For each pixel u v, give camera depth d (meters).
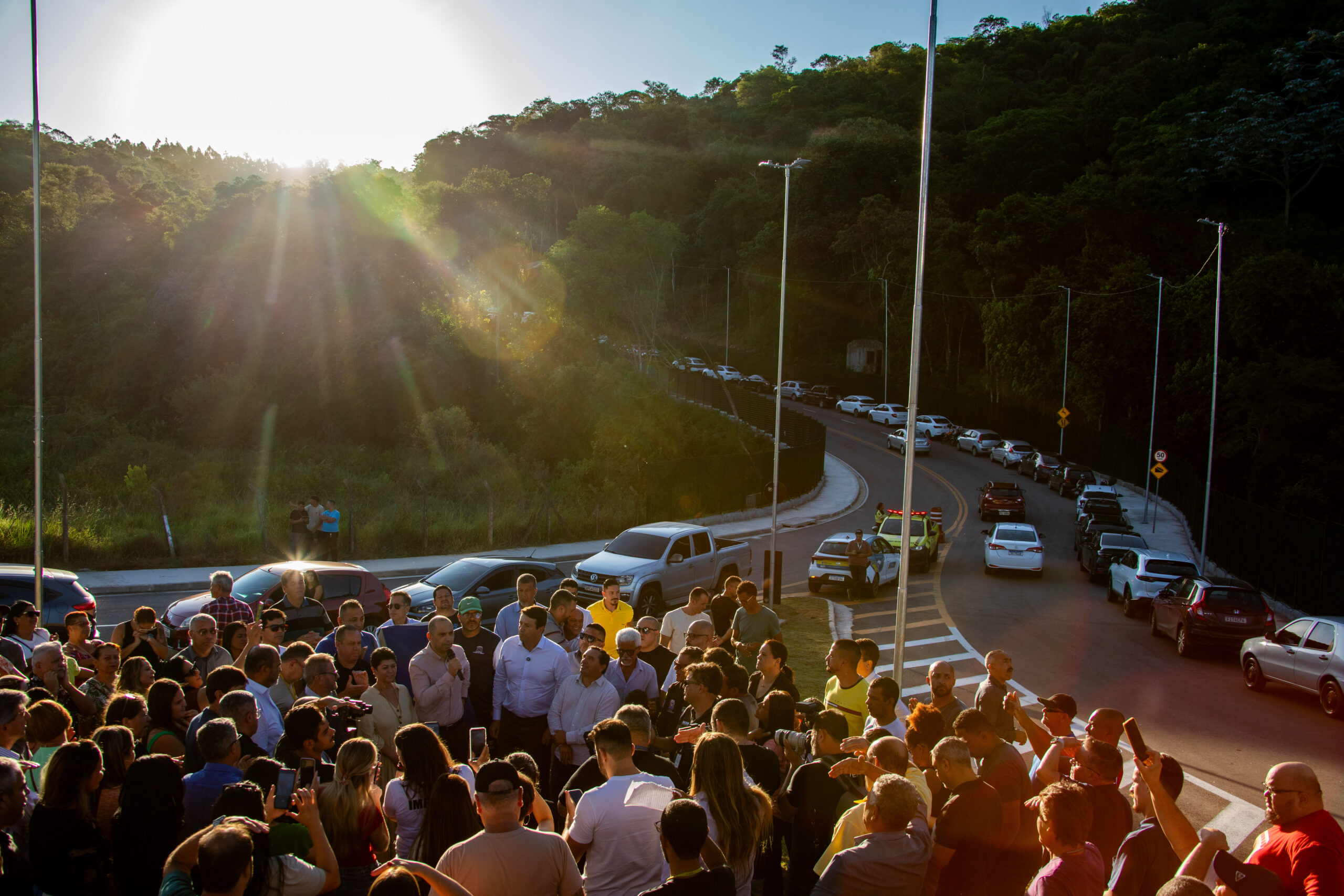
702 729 6.08
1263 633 18.42
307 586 14.21
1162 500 47.81
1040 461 52.66
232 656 9.06
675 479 36.47
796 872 5.58
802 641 17.81
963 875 4.96
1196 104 80.00
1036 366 64.88
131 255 57.81
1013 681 16.20
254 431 45.12
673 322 105.06
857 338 89.62
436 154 139.38
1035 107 102.31
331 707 6.33
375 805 5.20
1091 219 70.94
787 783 5.77
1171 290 56.50
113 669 8.28
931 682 7.67
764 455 41.75
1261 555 30.08
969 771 5.13
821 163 92.75
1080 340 59.44
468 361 48.16
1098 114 87.62
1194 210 70.75
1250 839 9.61
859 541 23.16
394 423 46.38
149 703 6.51
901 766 5.27
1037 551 28.41
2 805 4.77
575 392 46.84
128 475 30.22
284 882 4.45
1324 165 70.19
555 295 54.47
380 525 28.06
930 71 11.94
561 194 121.50
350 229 49.31
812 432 49.88
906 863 4.55
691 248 112.19
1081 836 4.50
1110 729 6.03
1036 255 73.69
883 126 94.38
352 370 45.94
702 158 124.38
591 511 34.38
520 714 8.08
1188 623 19.11
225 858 3.91
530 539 30.86
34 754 6.25
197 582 21.45
